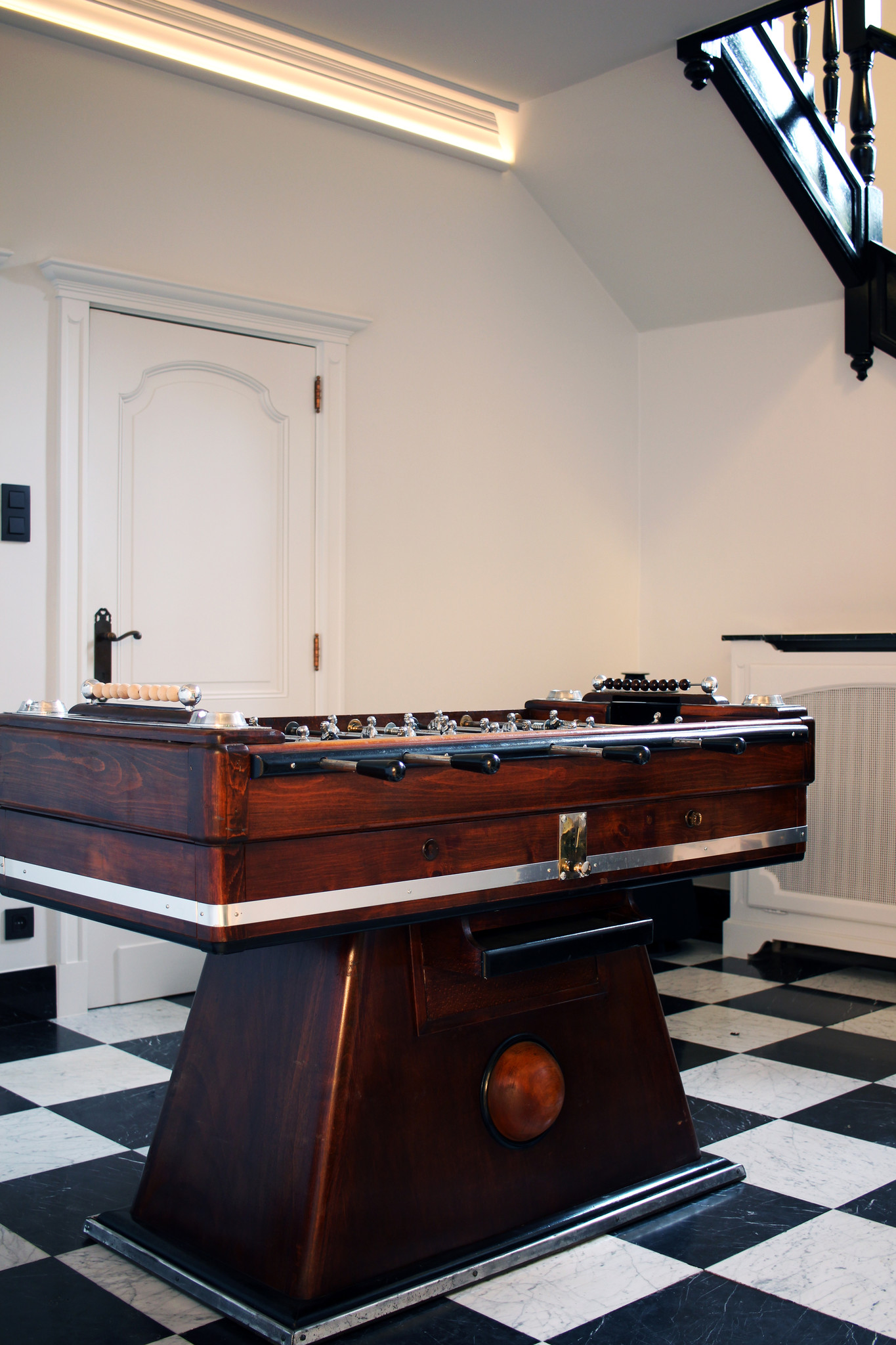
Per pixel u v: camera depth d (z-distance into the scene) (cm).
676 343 481
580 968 215
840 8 476
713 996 367
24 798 193
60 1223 212
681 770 212
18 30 327
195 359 365
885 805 381
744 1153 245
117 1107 268
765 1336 175
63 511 337
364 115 398
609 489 483
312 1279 174
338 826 164
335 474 393
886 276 409
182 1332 175
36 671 335
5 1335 174
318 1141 178
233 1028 197
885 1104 273
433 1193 189
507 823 185
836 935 393
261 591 381
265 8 353
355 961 183
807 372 440
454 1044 195
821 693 394
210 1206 193
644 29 357
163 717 178
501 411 444
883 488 420
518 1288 188
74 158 338
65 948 338
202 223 364
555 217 456
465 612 434
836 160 410
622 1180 216
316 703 393
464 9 348
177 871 161
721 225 426
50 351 336
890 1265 197
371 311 405
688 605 479
